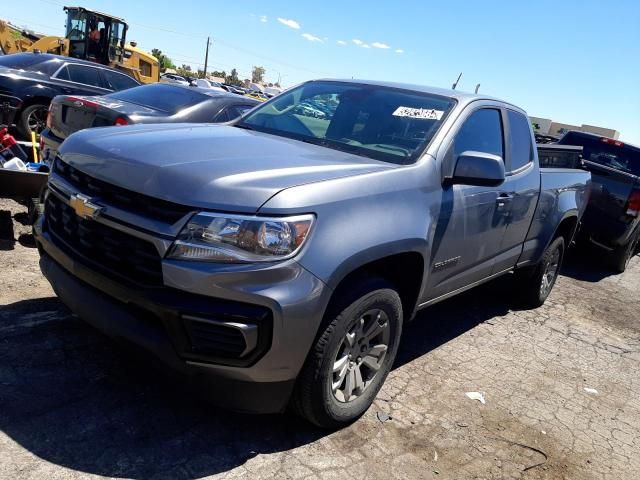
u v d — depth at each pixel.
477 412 3.69
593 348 5.37
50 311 3.88
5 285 4.18
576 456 3.43
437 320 5.25
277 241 2.52
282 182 2.68
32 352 3.35
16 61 9.70
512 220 4.58
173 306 2.48
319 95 4.32
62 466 2.53
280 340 2.56
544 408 3.95
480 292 6.37
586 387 4.45
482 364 4.47
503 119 4.52
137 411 3.00
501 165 3.46
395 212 3.08
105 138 3.13
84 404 2.98
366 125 3.84
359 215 2.86
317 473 2.80
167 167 2.67
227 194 2.54
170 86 7.24
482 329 5.25
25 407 2.86
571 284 7.73
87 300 2.81
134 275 2.65
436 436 3.32
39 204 4.86
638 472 3.40
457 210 3.64
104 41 18.25
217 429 2.99
